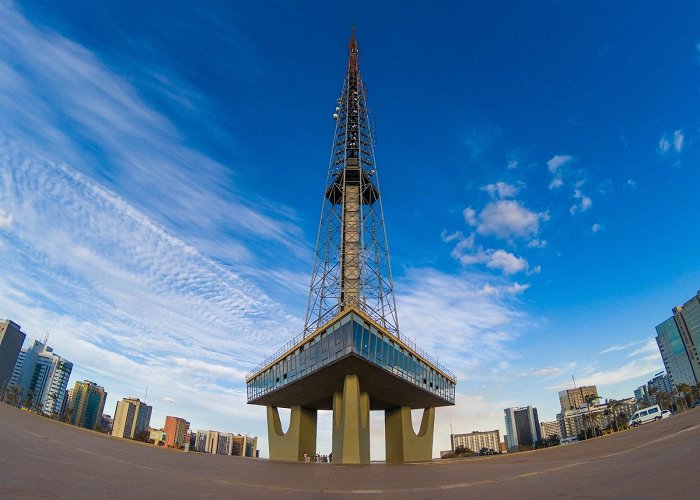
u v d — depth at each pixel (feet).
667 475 56.75
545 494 54.08
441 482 79.15
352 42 384.68
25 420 139.33
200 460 126.21
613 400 499.92
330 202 313.53
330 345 203.51
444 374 274.98
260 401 272.10
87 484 52.75
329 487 72.54
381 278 263.70
